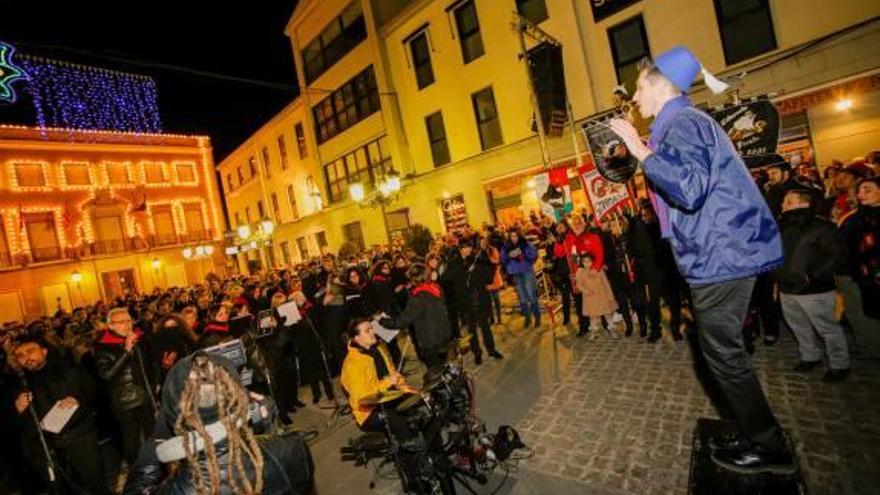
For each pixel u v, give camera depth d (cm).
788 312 475
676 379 516
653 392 497
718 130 216
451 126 1784
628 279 704
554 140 1488
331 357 887
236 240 2814
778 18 1076
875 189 413
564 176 875
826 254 432
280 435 208
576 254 756
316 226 2664
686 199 202
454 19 1692
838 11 1005
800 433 369
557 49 1136
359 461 506
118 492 571
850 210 514
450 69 1745
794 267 453
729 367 225
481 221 1734
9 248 2570
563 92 1148
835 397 410
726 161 212
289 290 1130
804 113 1082
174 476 186
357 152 2259
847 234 435
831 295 436
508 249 921
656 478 354
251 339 646
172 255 3203
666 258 628
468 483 400
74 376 496
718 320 222
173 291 1608
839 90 1020
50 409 476
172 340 654
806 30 1046
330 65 2289
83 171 2902
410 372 798
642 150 209
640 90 239
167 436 191
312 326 766
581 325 762
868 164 662
